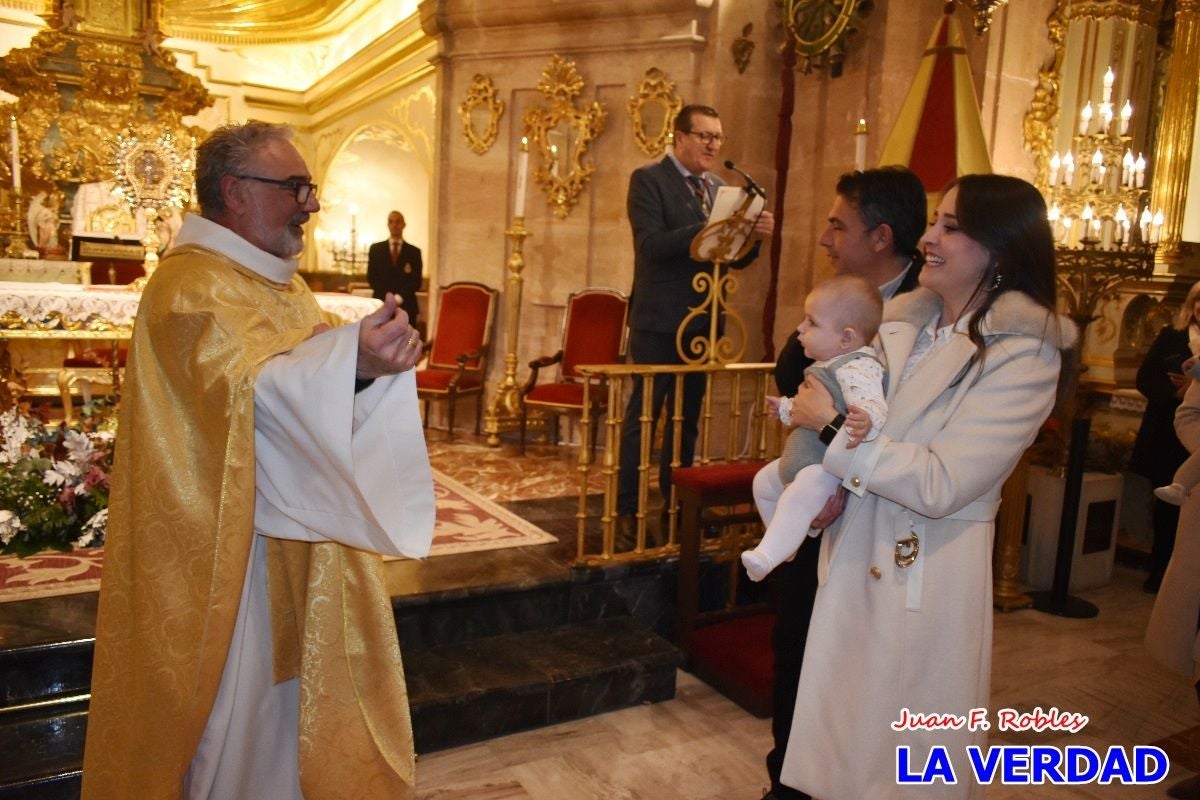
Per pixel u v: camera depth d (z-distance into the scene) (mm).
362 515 1785
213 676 1906
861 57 5438
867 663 1935
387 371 1757
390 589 3562
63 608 3160
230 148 2055
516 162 6832
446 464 6008
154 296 1927
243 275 2033
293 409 1737
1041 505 5117
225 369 1818
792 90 5668
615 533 4355
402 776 2162
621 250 6496
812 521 2119
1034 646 4277
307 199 2119
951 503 1778
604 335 6355
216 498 1834
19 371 7078
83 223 8375
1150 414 4977
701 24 5980
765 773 3074
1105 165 5188
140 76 8430
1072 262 4543
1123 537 5840
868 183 2334
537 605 3832
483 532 4414
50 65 8094
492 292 6910
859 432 1850
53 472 3928
